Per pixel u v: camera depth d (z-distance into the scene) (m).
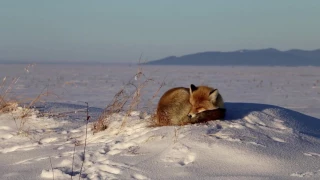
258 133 6.38
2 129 8.56
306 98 28.44
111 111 8.64
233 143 5.64
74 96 26.72
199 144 5.68
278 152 5.41
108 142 6.68
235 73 95.94
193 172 4.87
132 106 8.70
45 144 7.19
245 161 5.13
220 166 5.04
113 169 5.16
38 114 9.57
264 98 27.92
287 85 45.72
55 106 10.81
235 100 25.81
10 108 9.88
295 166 4.98
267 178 4.53
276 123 7.32
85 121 9.30
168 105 7.61
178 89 8.00
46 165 5.61
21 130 8.36
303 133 6.86
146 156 5.59
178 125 7.16
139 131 7.08
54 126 8.79
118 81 48.16
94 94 28.64
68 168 5.40
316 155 5.43
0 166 5.81
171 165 5.16
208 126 6.78
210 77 66.38
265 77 71.50
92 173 5.10
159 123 7.58
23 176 5.14
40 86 34.78
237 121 7.23
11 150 7.00
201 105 7.44
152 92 29.58
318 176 4.62
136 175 4.90
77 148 6.57
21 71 78.88
